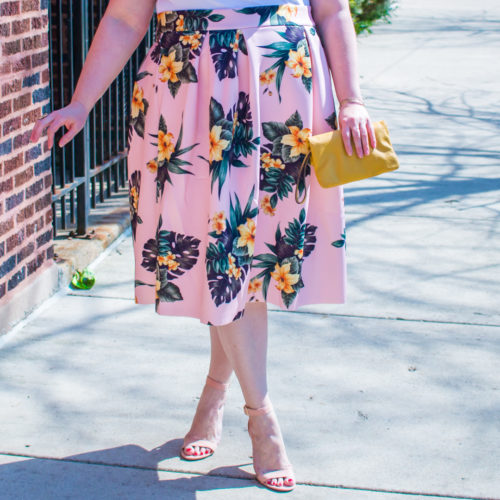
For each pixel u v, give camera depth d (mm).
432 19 22078
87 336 3832
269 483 2688
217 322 2543
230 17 2510
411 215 5930
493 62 14180
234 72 2498
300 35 2572
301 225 2639
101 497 2635
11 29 3605
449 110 9977
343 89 2637
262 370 2717
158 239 2596
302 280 2725
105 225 5230
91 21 5297
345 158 2547
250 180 2545
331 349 3766
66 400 3242
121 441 2963
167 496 2645
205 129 2545
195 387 3383
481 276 4754
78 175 4918
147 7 2723
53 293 4270
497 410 3240
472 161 7574
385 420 3143
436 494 2680
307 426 3082
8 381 3377
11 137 3680
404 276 4734
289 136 2570
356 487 2711
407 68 13375
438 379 3490
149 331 3914
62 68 4836
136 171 2756
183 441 2957
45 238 4164
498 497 2672
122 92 5996
